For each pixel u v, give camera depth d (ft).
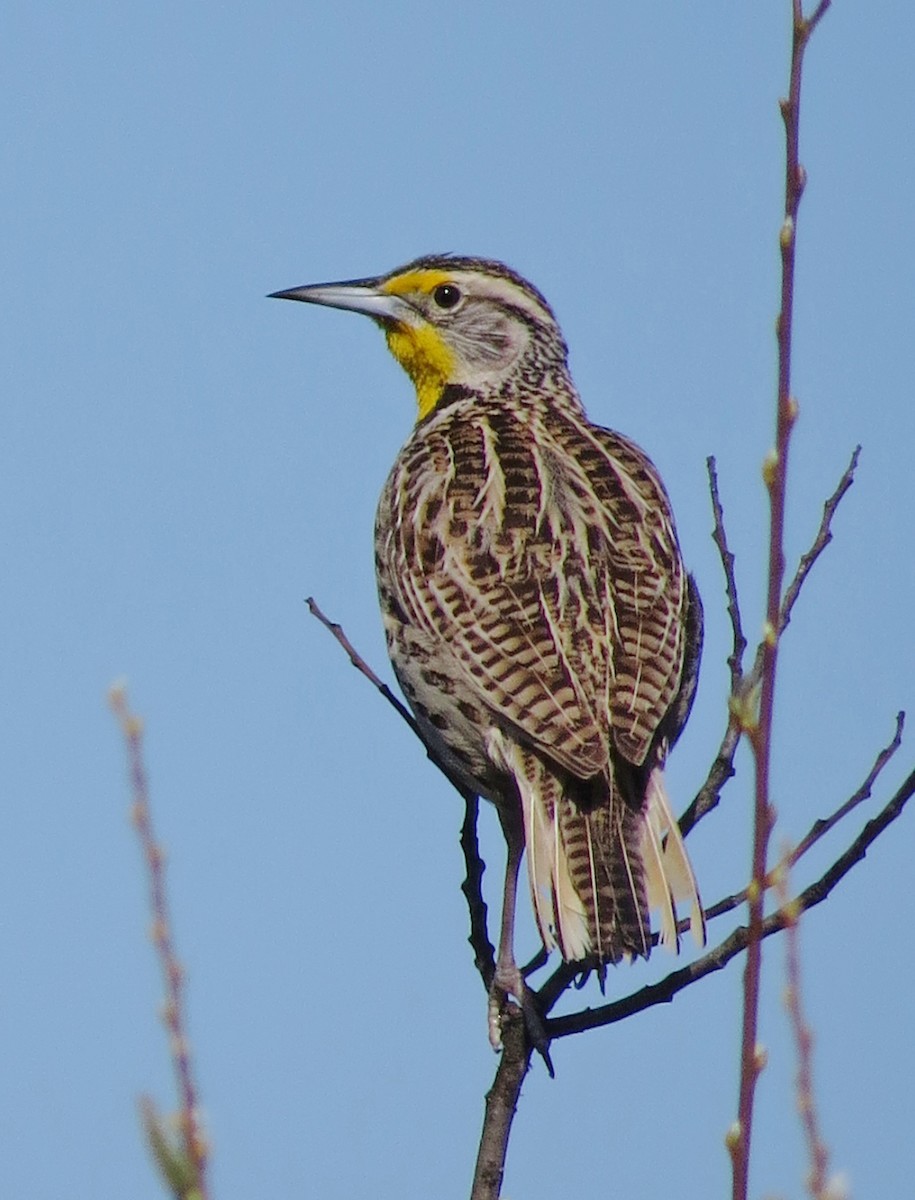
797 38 18.04
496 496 34.99
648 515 35.12
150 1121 13.58
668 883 30.12
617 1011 29.55
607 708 32.17
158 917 15.11
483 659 32.99
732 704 16.05
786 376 17.10
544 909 30.40
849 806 27.66
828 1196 13.84
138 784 15.65
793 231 17.42
